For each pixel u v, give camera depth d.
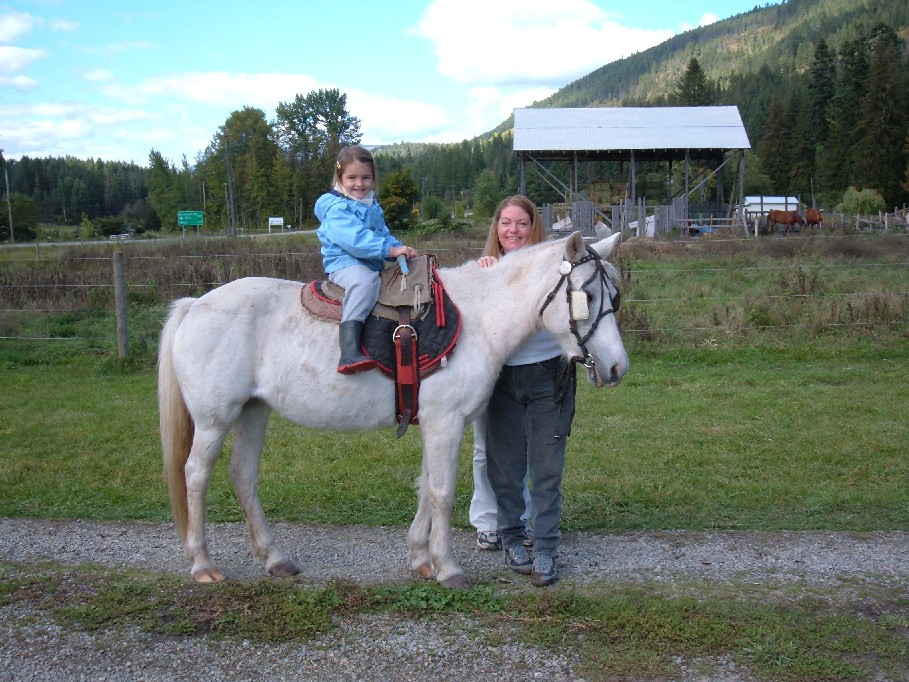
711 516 5.17
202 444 4.18
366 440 7.08
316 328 4.10
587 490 5.66
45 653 3.49
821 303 11.00
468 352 4.05
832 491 5.51
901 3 147.00
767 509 5.28
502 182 96.69
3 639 3.60
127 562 4.52
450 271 4.26
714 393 8.51
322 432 7.32
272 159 64.88
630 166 31.22
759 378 9.11
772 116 68.62
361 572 4.41
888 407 7.76
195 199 66.12
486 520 4.79
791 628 3.62
